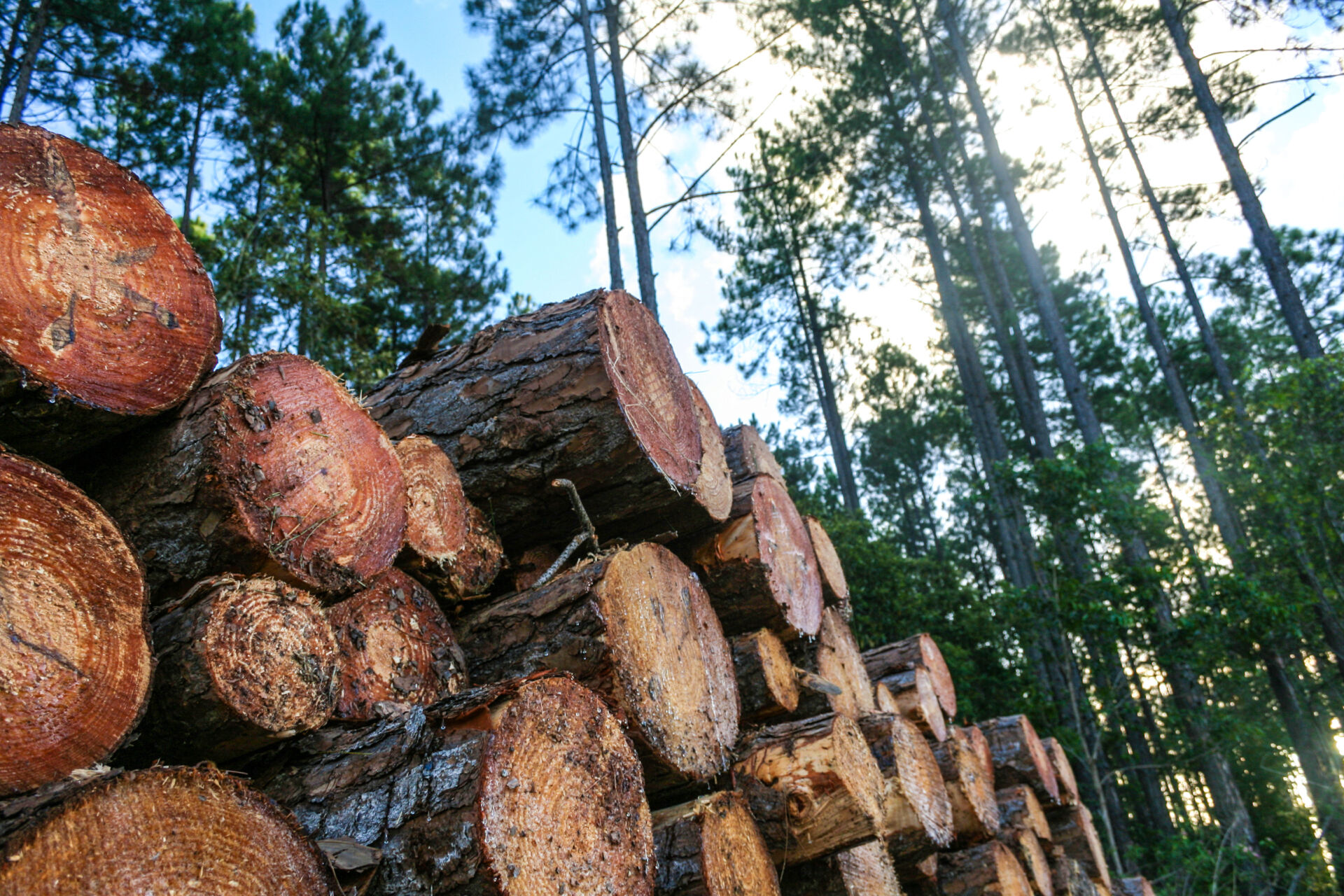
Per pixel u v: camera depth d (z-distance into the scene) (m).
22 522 1.38
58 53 10.68
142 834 1.27
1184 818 14.86
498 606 2.54
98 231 1.72
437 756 1.75
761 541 3.38
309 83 14.02
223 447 1.83
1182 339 22.55
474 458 2.72
